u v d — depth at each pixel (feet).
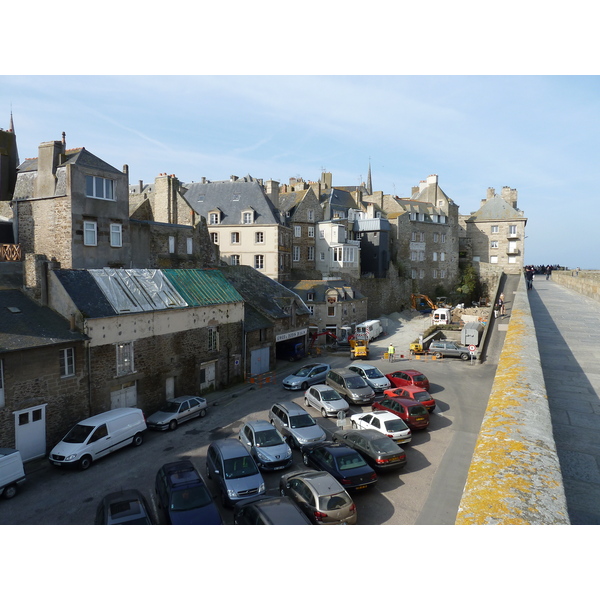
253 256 171.73
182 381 82.48
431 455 60.29
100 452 58.75
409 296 220.23
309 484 43.24
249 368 101.40
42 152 90.94
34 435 59.72
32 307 66.80
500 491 11.18
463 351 118.93
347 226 207.00
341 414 70.54
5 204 98.17
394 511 46.47
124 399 72.02
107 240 93.81
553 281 180.96
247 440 59.88
